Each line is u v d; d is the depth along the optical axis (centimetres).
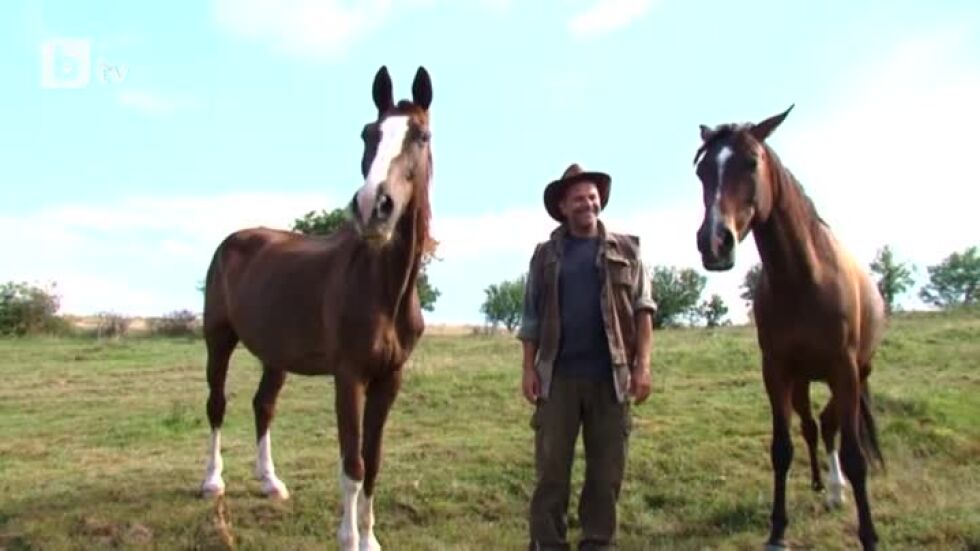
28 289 2469
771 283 527
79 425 953
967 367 1077
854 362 523
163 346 1936
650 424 799
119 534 556
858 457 511
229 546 542
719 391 952
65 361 1592
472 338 1905
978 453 718
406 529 577
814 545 542
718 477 655
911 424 774
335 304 498
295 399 1061
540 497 441
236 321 626
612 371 432
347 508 485
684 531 575
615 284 438
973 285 3741
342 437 490
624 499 620
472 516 600
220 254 671
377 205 429
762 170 491
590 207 442
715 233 464
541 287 448
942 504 595
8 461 765
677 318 3125
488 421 890
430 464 690
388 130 457
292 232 693
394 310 492
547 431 439
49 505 602
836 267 522
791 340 525
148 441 859
